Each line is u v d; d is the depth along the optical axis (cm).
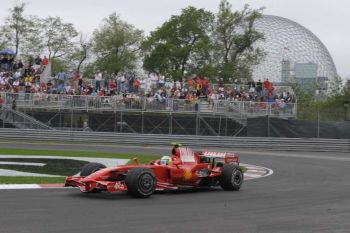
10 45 5378
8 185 1241
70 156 2070
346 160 2508
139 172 1088
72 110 3041
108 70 5412
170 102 3116
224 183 1278
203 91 3456
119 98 3084
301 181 1569
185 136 3039
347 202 1128
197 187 1320
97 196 1107
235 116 3189
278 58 6431
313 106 5547
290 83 6088
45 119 3034
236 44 5244
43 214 874
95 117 3094
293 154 2833
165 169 1177
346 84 5138
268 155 2675
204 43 4891
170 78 4875
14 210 904
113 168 1120
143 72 5569
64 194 1124
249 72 5328
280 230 805
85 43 5741
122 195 1131
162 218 875
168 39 5038
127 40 5662
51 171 1576
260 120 3142
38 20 5506
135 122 3122
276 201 1120
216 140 3050
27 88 3155
